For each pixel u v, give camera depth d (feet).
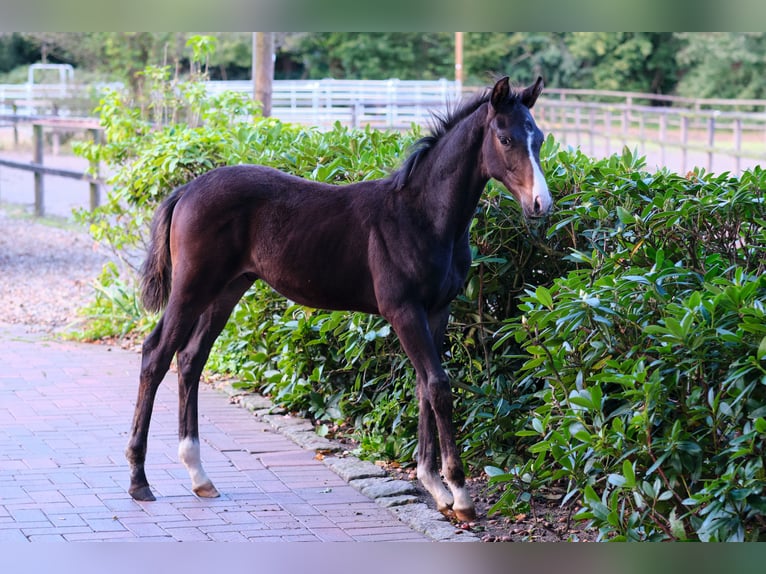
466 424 17.57
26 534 14.53
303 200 16.46
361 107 77.51
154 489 16.74
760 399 12.51
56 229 49.83
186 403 16.75
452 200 15.35
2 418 20.52
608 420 13.76
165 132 28.32
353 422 20.75
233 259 16.65
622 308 13.66
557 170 18.21
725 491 12.01
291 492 16.84
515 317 16.76
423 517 15.47
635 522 13.11
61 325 30.58
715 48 110.01
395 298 15.53
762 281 13.35
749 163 78.89
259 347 23.61
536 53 115.03
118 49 88.94
